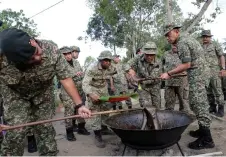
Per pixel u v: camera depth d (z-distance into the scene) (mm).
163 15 22344
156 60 5402
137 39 23047
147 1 21734
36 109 3025
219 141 4617
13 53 2359
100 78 4832
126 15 20938
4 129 2670
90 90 4711
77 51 6660
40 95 2965
